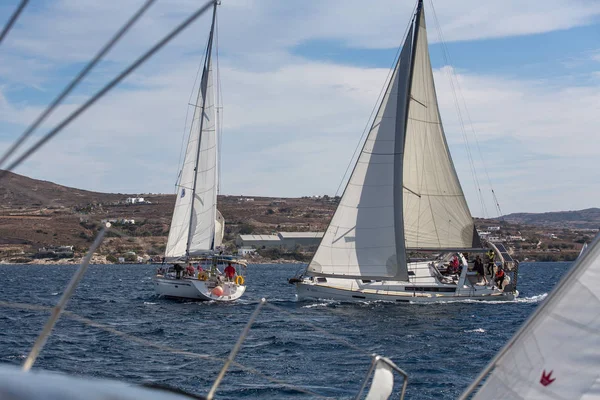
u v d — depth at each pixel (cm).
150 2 501
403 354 3425
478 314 5241
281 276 14538
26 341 3838
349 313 5300
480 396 746
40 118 516
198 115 6994
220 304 6341
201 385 2683
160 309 5959
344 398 2439
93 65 514
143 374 2905
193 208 6900
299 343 3797
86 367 3059
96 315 5450
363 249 5784
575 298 723
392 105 5800
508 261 6356
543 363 723
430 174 6419
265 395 2498
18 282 11619
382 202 5766
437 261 6488
